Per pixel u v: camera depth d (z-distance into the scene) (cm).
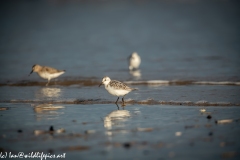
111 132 1077
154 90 1706
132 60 2259
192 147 952
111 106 1425
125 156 905
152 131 1080
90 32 4547
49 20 5884
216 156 897
